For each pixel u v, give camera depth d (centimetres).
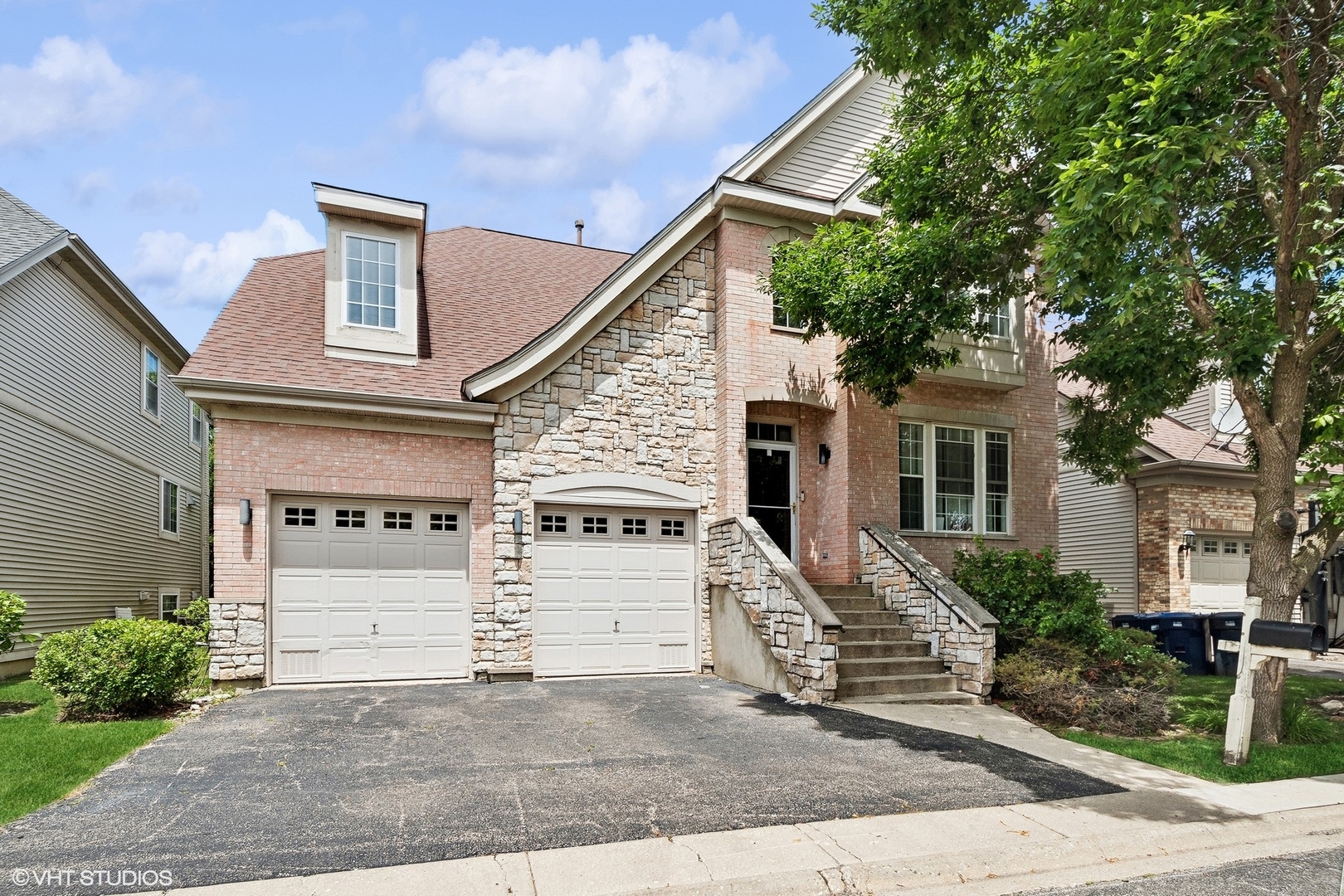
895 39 863
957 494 1370
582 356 1208
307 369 1122
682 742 775
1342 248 800
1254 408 834
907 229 1027
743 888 459
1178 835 554
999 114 991
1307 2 756
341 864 481
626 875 468
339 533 1102
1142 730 862
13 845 508
